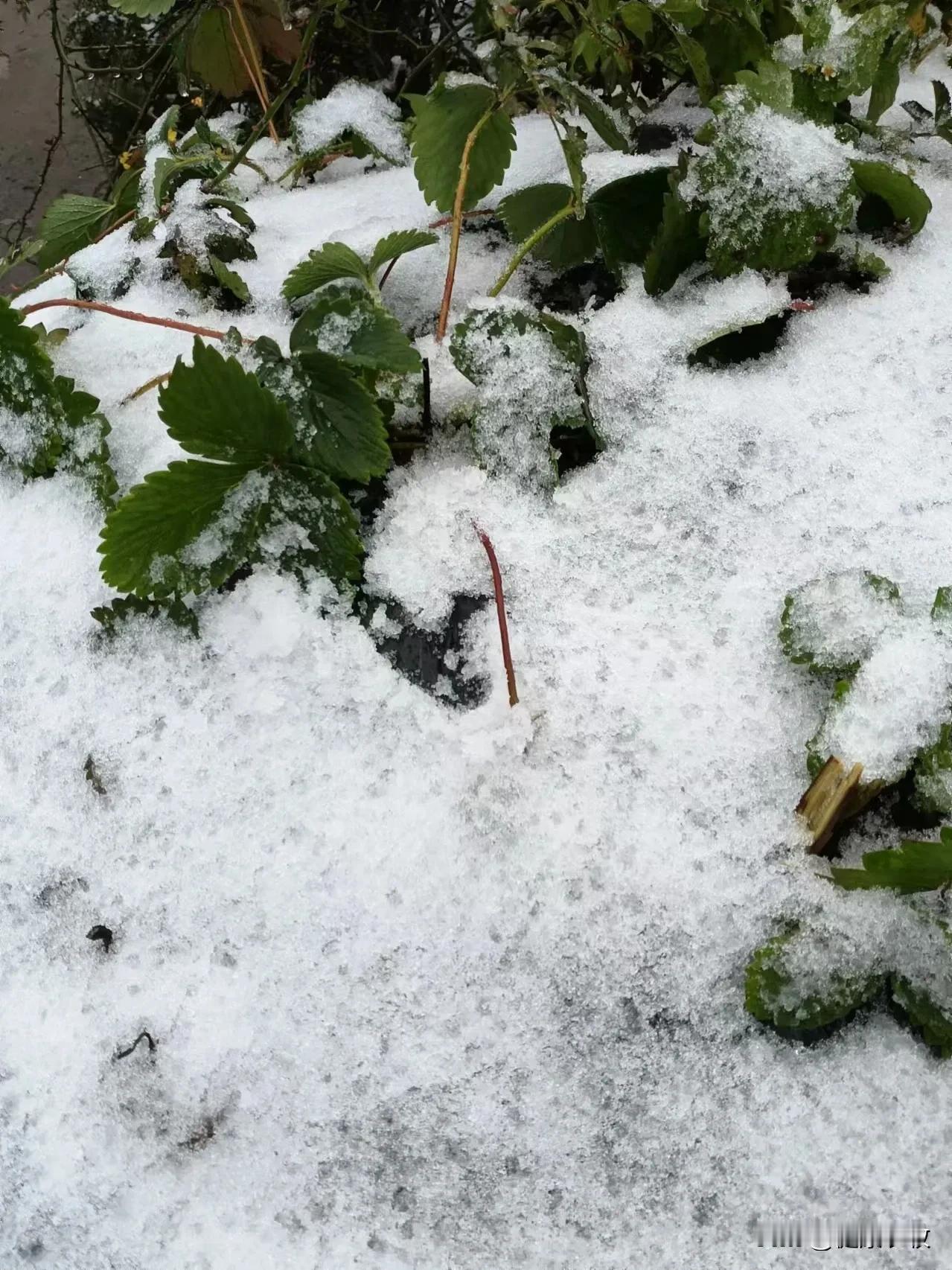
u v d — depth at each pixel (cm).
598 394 41
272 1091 30
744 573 36
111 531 33
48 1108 30
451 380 41
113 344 45
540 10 50
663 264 42
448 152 42
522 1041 30
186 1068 30
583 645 35
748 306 42
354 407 35
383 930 31
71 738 35
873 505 37
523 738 33
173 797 34
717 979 30
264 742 34
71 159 114
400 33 69
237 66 63
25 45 121
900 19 48
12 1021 32
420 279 46
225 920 32
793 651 33
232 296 46
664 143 52
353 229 49
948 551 35
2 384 40
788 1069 29
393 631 36
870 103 48
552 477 38
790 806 32
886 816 32
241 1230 29
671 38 49
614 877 31
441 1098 29
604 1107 29
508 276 42
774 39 50
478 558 37
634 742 33
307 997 31
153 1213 29
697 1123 29
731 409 40
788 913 31
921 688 31
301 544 36
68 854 34
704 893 31
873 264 43
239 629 36
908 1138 28
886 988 30
